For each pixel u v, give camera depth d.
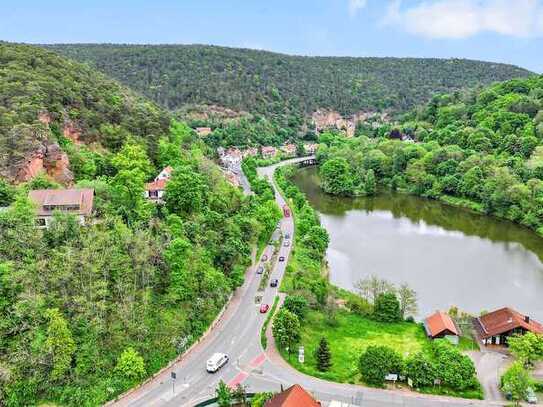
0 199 110.38
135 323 90.00
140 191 127.38
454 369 87.50
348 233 189.88
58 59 193.62
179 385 85.62
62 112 150.12
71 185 131.38
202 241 119.38
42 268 89.25
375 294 119.44
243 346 97.69
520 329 103.06
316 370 91.31
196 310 101.25
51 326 80.06
